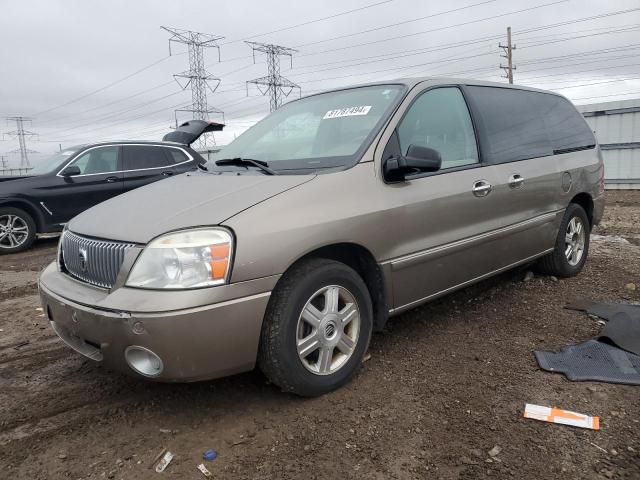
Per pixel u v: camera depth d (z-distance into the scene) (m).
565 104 5.50
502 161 4.21
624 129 15.87
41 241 9.86
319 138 3.65
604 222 9.85
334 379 3.04
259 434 2.70
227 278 2.56
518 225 4.31
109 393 3.23
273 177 3.14
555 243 5.00
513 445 2.54
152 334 2.46
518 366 3.37
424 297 3.59
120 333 2.53
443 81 4.02
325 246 2.96
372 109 3.63
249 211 2.71
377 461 2.46
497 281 5.25
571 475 2.33
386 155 3.35
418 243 3.43
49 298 2.98
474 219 3.84
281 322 2.76
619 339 3.58
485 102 4.32
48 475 2.44
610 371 3.22
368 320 3.21
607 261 6.16
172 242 2.56
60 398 3.18
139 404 3.07
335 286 3.01
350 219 3.02
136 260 2.60
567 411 2.81
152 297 2.48
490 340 3.81
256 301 2.64
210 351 2.54
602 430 2.65
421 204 3.42
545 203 4.68
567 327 4.02
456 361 3.48
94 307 2.63
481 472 2.36
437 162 3.25
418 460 2.46
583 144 5.45
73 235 3.11
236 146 4.15
